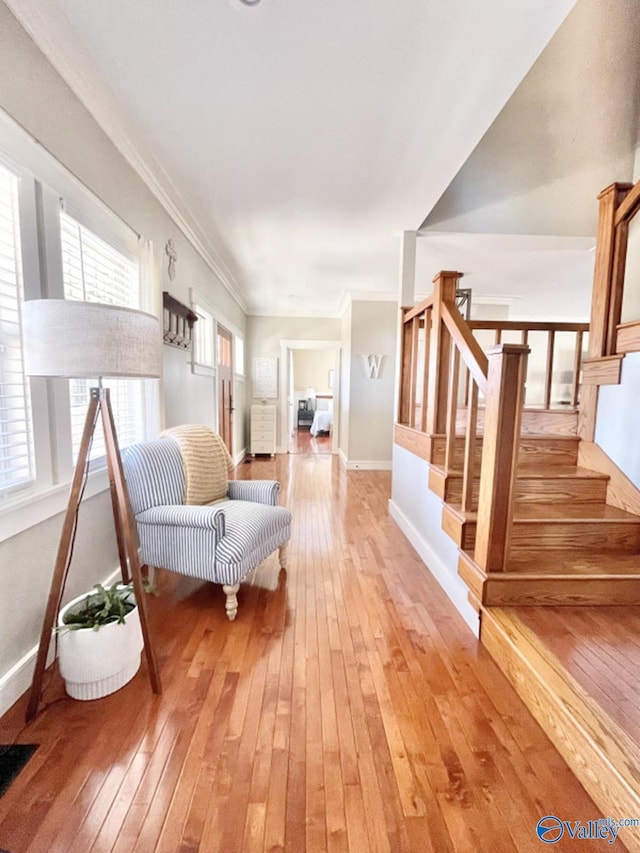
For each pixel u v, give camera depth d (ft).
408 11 4.81
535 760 4.27
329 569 8.87
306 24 4.98
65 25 4.99
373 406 19.88
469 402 7.04
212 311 14.70
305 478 18.08
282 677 5.45
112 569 7.39
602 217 8.39
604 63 11.16
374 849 3.42
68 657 4.83
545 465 8.88
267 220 11.05
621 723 4.12
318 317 24.34
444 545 8.06
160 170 8.55
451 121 6.84
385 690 5.24
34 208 5.13
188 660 5.77
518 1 4.68
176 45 5.30
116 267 7.64
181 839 3.46
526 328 10.18
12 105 4.75
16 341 4.91
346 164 8.21
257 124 6.98
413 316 10.98
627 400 7.68
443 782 4.01
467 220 11.87
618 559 6.79
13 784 3.91
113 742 4.39
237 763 4.17
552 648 5.26
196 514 6.77
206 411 14.47
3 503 4.65
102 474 6.98
